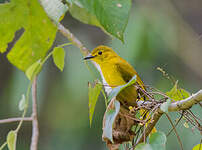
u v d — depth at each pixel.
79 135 11.90
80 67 11.29
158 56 11.40
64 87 11.71
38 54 3.72
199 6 14.66
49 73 12.33
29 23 3.57
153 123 5.16
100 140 11.77
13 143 4.88
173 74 12.17
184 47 12.84
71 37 6.96
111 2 3.44
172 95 5.88
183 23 13.30
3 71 12.88
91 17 5.69
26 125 12.83
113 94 4.54
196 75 12.69
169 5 13.07
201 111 6.72
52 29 3.59
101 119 11.88
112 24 3.46
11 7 3.52
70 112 11.93
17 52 3.69
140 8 12.15
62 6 3.60
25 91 10.73
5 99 12.68
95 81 5.25
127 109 5.68
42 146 12.22
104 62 8.41
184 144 9.39
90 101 5.18
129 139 5.13
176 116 8.62
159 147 4.08
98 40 13.27
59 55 5.48
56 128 12.20
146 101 5.58
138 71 10.98
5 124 12.73
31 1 3.47
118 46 10.58
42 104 12.00
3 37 3.67
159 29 11.84
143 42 10.96
